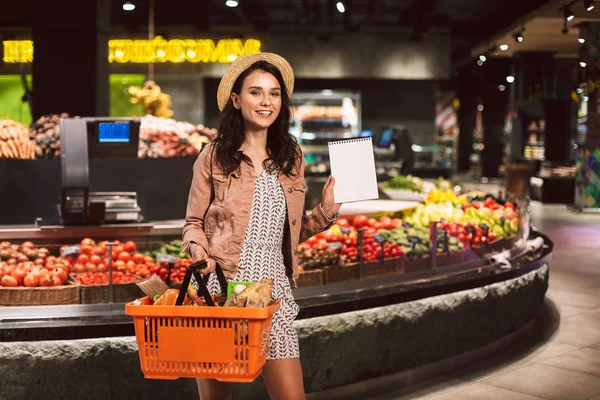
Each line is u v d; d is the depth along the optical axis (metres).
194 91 18.47
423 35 19.17
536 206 16.83
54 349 3.49
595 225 12.95
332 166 2.67
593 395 4.27
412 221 6.12
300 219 2.68
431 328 4.57
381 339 4.29
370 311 4.24
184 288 2.36
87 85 10.16
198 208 2.68
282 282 2.62
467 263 5.20
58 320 3.59
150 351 2.27
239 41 17.78
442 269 4.97
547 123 19.41
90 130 5.23
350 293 4.27
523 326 5.61
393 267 4.70
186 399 3.69
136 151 5.44
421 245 4.96
